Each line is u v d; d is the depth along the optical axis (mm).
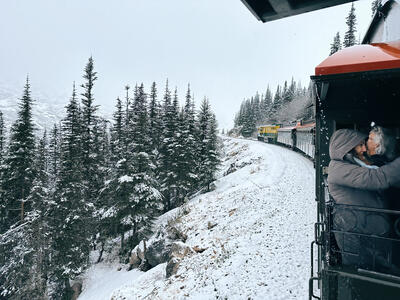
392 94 2834
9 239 15117
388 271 2785
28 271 14805
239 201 15703
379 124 2912
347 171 3041
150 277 11797
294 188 16188
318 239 3363
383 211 2639
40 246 15141
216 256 9414
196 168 29156
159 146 31141
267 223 11094
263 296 6168
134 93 36062
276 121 75375
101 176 24406
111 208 19531
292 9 3719
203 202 19062
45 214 16250
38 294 14797
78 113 21984
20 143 20203
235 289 6801
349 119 3084
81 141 21359
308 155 25719
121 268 17859
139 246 16766
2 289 14953
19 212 21547
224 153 52000
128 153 20406
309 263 7242
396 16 3801
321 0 3463
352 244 2961
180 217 17547
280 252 8195
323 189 3383
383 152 2895
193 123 30453
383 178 2871
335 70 2729
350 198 3023
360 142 3004
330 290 2893
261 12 3941
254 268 7594
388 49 2857
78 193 17734
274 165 24562
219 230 12250
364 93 2973
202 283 7816
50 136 36781
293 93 84750
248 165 30422
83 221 17547
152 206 20250
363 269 2768
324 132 3266
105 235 20781
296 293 6039
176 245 11688
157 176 28188
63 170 18000
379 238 2727
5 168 20016
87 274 18125
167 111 31797
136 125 22078
